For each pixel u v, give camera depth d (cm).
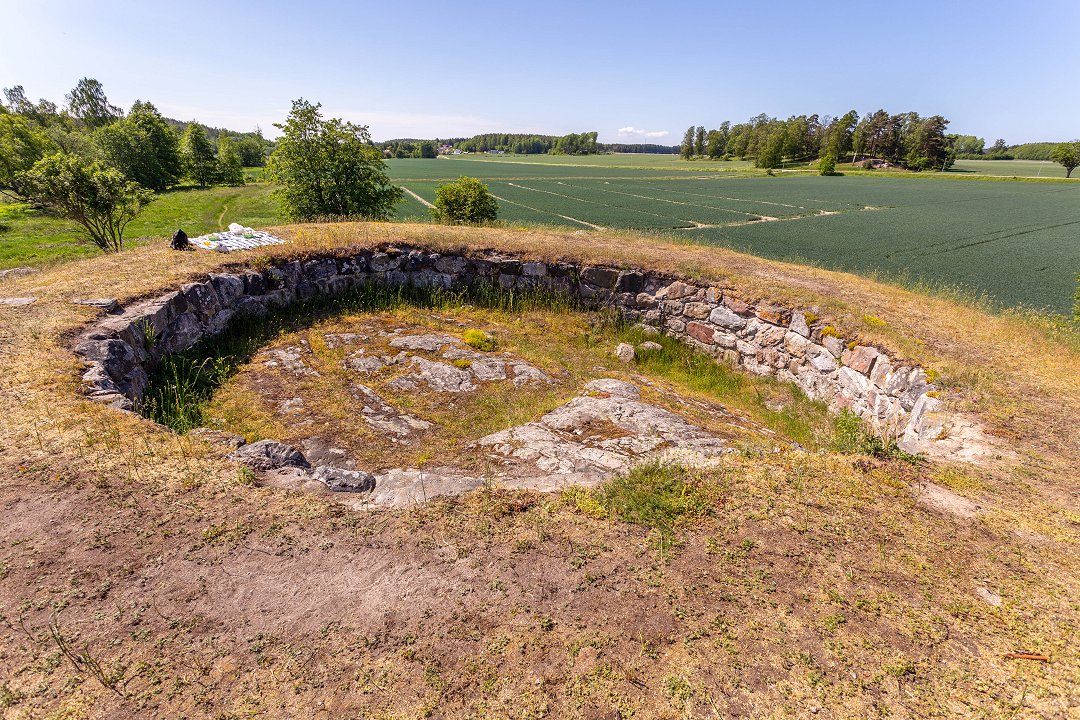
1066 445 528
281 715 238
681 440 564
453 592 312
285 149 1883
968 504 425
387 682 255
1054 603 317
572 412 639
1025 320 939
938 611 310
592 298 1181
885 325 848
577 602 308
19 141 4212
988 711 247
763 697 252
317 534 354
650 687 257
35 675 249
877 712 246
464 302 1179
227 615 288
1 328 625
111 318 684
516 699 249
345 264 1112
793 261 2347
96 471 391
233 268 954
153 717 235
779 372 946
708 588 321
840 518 395
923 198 5472
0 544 320
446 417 661
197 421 593
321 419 621
